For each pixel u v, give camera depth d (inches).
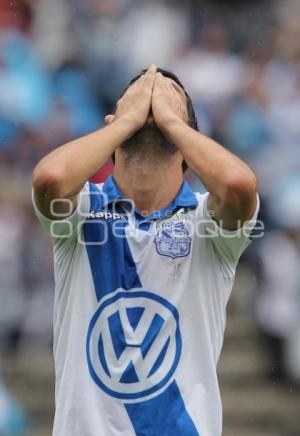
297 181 1311.5
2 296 1238.3
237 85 1423.5
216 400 467.2
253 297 1288.1
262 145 1359.5
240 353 1279.5
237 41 1515.7
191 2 1566.2
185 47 1507.1
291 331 1233.4
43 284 1249.4
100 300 467.8
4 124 1344.7
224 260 480.1
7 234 1243.2
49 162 460.4
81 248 475.2
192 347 467.5
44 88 1417.3
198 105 1392.7
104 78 1466.5
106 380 462.0
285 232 1266.0
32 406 1240.8
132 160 484.4
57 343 482.0
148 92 491.8
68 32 1519.4
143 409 459.5
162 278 469.1
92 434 458.0
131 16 1551.4
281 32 1519.4
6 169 1317.7
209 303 474.0
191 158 469.1
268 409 1245.1
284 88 1424.7
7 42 1451.8
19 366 1253.1
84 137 473.7
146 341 462.9
